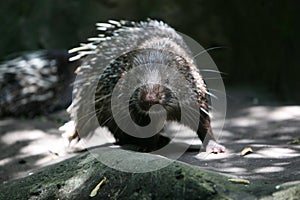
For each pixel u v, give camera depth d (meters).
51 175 7.61
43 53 14.82
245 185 6.43
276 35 15.99
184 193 6.30
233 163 7.85
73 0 16.83
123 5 16.28
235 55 16.22
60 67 14.42
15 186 7.75
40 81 14.13
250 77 16.19
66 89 14.34
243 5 16.25
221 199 6.12
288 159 7.83
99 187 6.86
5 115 13.98
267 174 7.00
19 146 10.96
